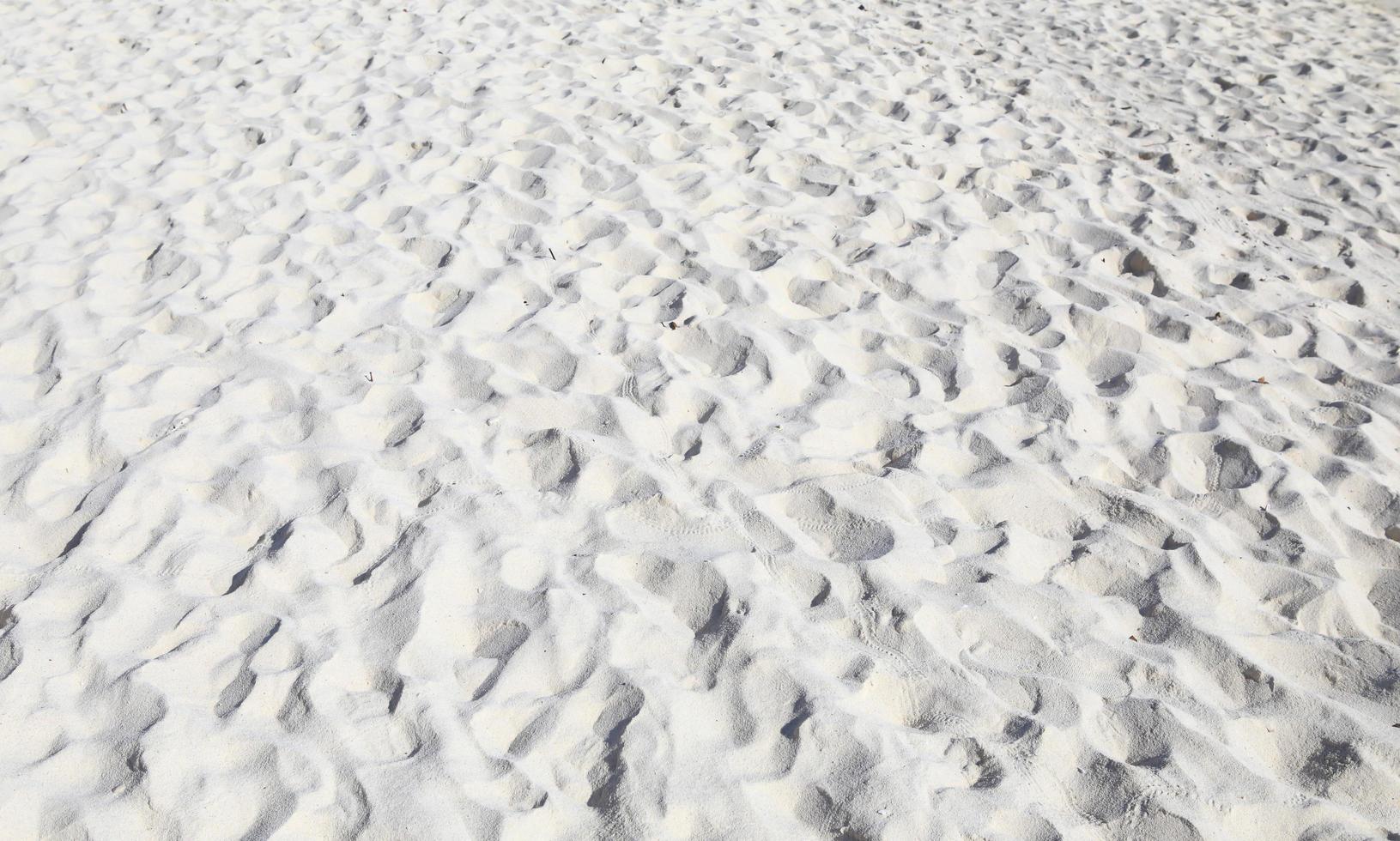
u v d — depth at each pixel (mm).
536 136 5293
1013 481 3039
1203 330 3945
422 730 2223
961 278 4262
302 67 6180
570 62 6332
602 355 3553
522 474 3006
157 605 2516
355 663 2385
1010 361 3689
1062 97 6461
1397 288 4465
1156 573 2729
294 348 3561
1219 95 6570
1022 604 2611
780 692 2324
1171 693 2385
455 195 4676
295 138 5227
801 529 2852
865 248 4410
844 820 2064
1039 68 6902
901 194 4910
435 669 2379
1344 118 6328
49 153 5070
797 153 5270
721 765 2170
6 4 7148
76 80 5973
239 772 2117
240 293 3893
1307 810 2117
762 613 2512
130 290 3963
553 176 4836
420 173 4879
